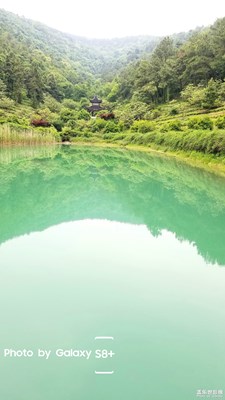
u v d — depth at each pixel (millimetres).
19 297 7660
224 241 11203
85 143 58406
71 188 19656
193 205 15484
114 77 126438
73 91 107750
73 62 164750
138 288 8102
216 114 51344
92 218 13680
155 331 6504
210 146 26469
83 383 5238
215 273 8859
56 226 12586
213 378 5367
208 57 68875
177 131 39656
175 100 69562
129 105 73500
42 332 6477
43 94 88062
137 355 5852
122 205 15742
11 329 6555
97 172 25641
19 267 9102
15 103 74875
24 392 5043
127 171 26016
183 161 29281
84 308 7246
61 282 8336
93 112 85688
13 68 78688
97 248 10484
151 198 17031
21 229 12102
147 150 42781
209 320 6859
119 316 6969
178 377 5332
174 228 12375
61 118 69438
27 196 17188
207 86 60594
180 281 8445
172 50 87750
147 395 5027
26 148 45906
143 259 9680
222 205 15352
